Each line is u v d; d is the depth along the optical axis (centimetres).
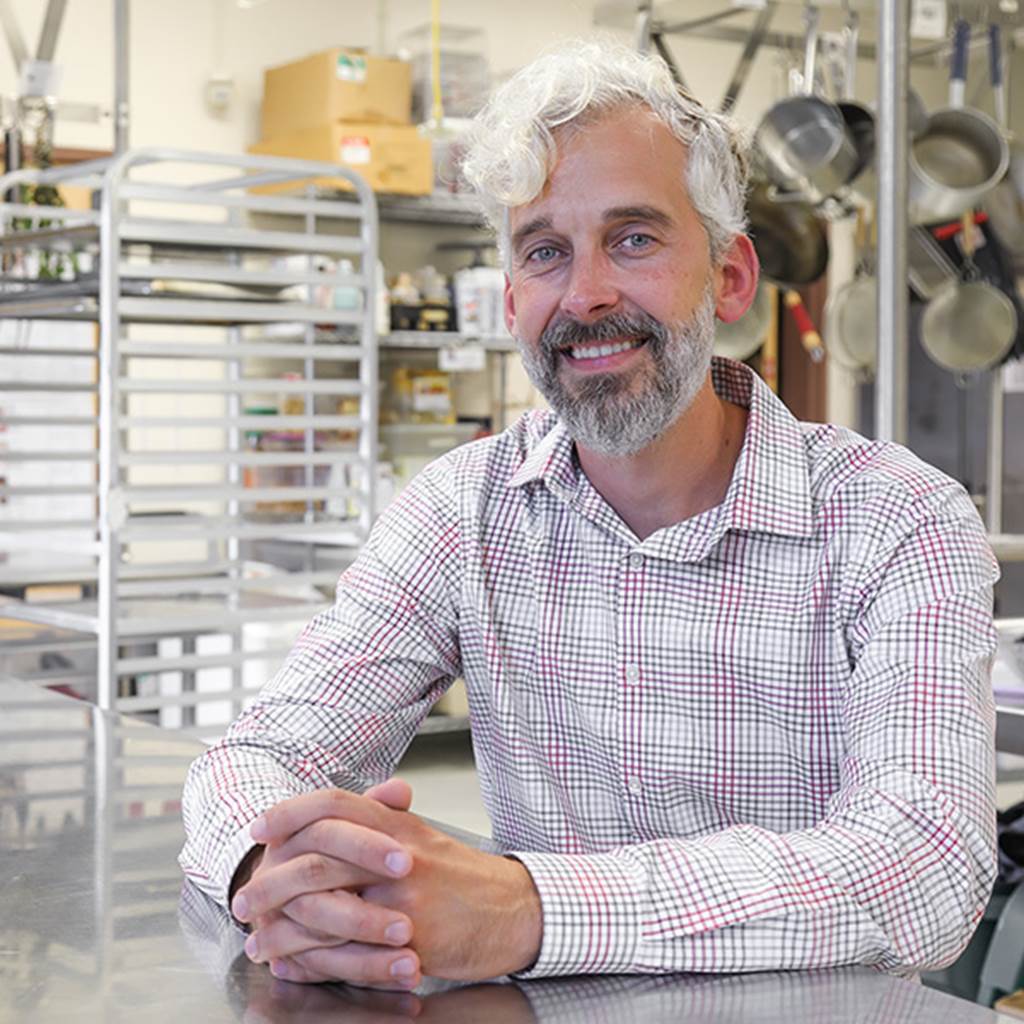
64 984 109
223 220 700
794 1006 107
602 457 149
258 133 711
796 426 152
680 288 142
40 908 127
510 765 158
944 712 134
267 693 159
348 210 445
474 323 677
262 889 111
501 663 157
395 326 664
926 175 442
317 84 662
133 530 408
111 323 396
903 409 265
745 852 123
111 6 670
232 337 547
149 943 118
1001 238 511
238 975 111
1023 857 294
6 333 629
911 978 133
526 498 158
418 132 666
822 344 841
